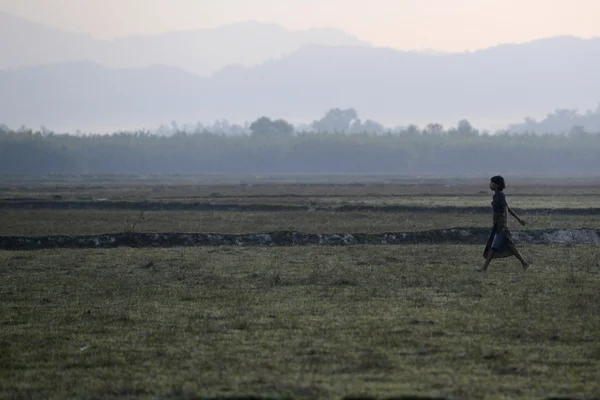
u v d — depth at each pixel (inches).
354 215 6840.6
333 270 3385.8
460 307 2474.2
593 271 3287.4
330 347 1980.8
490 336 2078.0
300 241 4736.7
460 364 1814.7
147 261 3809.1
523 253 3971.5
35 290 2970.0
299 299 2669.8
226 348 1996.8
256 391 1624.0
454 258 3789.4
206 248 4389.8
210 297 2751.0
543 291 2765.7
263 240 4763.8
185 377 1752.0
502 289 2819.9
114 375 1782.7
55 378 1786.4
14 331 2258.9
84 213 7480.3
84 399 1621.6
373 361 1823.3
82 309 2578.7
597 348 1947.6
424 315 2352.4
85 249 4414.4
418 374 1736.0
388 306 2509.8
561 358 1863.9
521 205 7618.1
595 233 4822.8
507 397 1572.3
